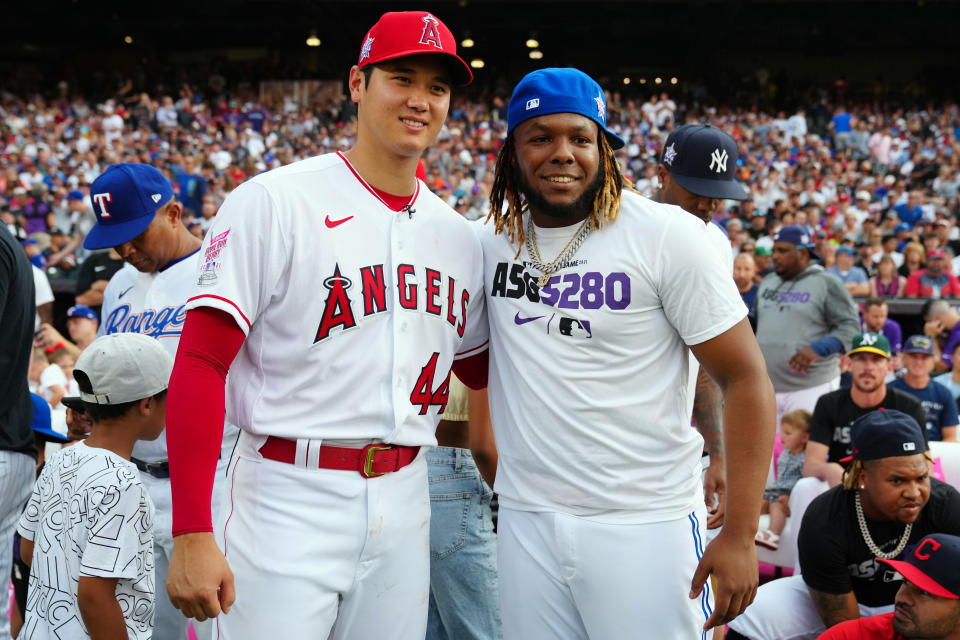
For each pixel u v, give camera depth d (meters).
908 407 4.41
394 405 2.02
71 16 30.58
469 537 3.00
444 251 2.14
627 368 2.05
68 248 12.21
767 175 18.92
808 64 31.00
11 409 2.61
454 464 3.00
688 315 2.01
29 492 2.73
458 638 3.02
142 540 2.34
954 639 2.81
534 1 28.83
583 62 31.95
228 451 2.73
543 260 2.12
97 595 2.23
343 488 1.99
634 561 2.06
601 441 2.04
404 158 2.06
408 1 29.31
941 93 29.42
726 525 1.98
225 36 32.25
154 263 3.02
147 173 2.96
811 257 5.92
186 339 1.88
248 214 1.92
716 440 3.10
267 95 26.23
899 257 12.02
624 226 2.06
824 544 3.25
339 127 24.03
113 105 24.30
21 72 30.41
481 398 2.62
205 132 23.08
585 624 2.12
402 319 2.04
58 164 19.19
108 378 2.37
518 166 2.10
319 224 1.97
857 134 22.27
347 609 2.06
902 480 3.10
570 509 2.08
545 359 2.08
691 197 3.12
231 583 1.84
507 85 29.66
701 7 29.11
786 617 3.49
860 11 29.14
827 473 4.34
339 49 31.78
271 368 2.00
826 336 5.66
